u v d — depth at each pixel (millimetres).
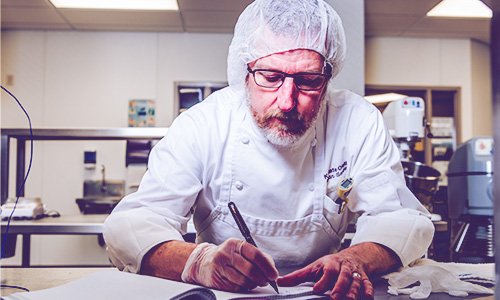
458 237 1789
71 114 4617
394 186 1086
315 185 1126
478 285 829
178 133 1145
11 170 4469
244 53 1022
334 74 1204
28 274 1074
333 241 1185
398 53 4918
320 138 1145
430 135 2139
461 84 4953
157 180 1078
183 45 4730
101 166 4598
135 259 919
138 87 4680
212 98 1236
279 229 1095
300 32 979
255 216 1112
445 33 4797
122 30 4672
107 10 4113
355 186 1137
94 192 4574
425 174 1909
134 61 4695
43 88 4605
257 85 996
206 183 1145
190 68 4711
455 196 1963
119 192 4586
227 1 3896
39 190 4543
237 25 1109
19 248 4492
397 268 992
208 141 1133
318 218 1108
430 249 1667
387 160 1139
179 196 1066
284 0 1018
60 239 4516
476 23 4465
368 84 4859
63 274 1074
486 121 5023
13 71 4586
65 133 2371
